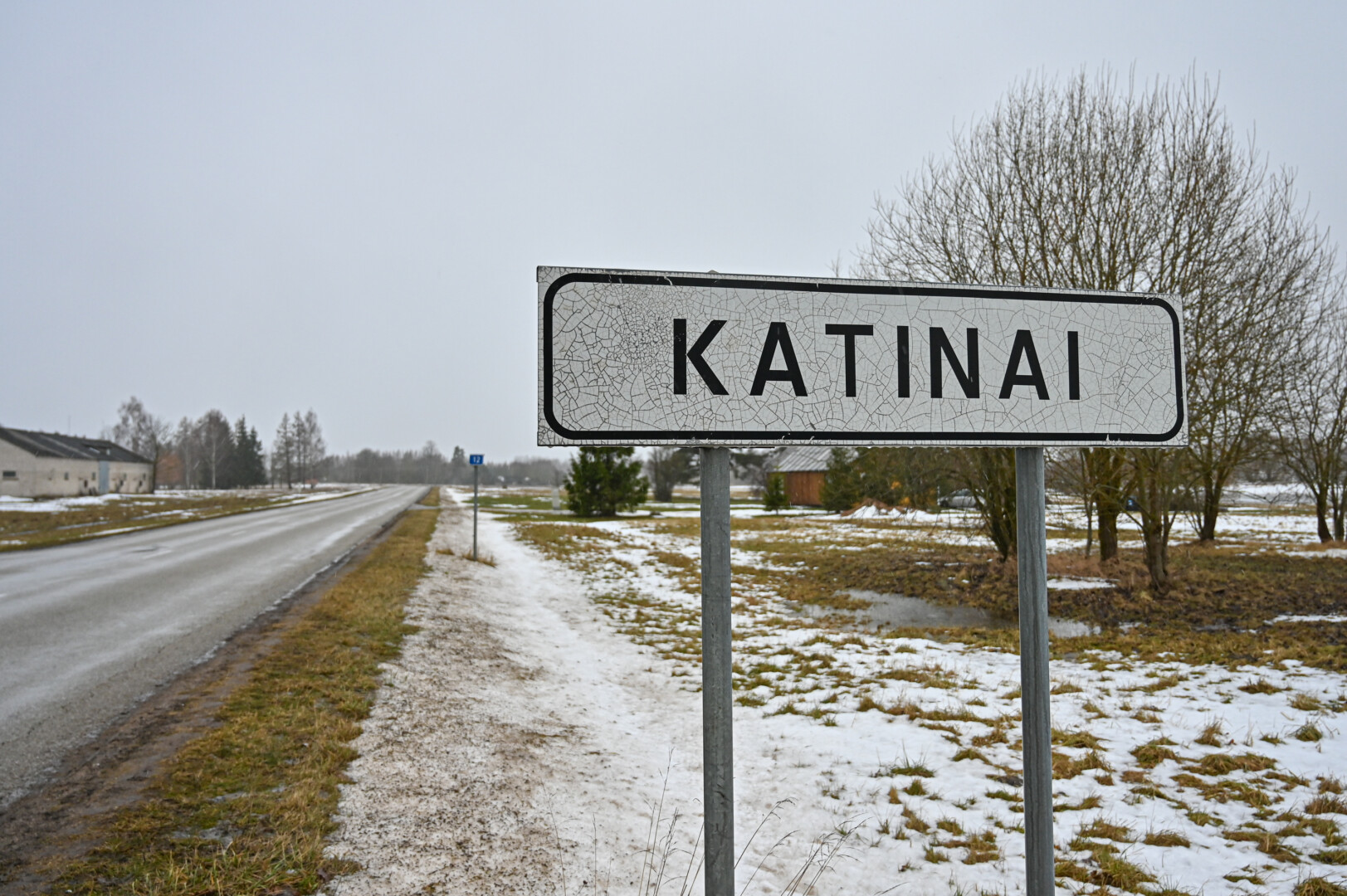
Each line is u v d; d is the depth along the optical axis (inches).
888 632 424.2
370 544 767.1
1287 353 528.1
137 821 142.4
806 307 62.9
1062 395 67.6
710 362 60.7
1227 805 177.2
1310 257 514.9
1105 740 223.5
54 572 530.0
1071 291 68.5
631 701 277.1
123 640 304.8
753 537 1074.1
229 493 2950.3
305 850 133.6
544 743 215.3
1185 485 506.6
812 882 144.3
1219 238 495.5
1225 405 472.4
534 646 360.5
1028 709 65.3
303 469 4768.7
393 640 314.3
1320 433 745.6
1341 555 661.3
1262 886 139.5
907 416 64.0
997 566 626.8
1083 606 479.5
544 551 861.2
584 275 59.5
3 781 161.3
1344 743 216.1
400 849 141.1
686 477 2400.3
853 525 1253.7
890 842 161.8
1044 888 64.1
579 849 150.3
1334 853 151.8
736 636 396.2
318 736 192.1
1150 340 70.0
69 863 126.7
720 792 56.9
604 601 526.0
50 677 247.6
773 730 241.6
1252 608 446.9
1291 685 277.9
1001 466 593.3
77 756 175.8
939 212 601.3
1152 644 363.6
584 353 59.2
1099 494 522.9
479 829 153.6
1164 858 151.1
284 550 700.7
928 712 253.0
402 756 187.0
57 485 2285.9
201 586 463.2
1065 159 542.3
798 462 2140.7
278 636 308.0
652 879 140.3
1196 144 503.5
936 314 65.4
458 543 898.1
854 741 228.4
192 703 217.0
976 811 176.7
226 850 133.0
